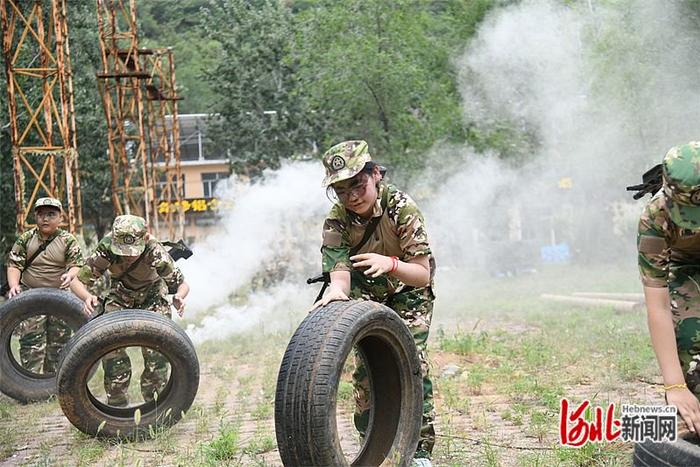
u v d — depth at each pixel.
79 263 14.08
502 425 9.43
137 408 10.03
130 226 10.93
